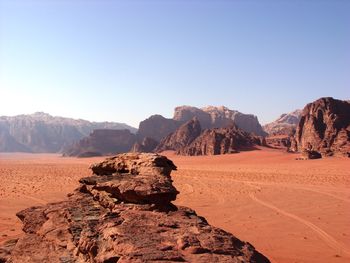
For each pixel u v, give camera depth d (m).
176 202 39.69
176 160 127.75
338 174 66.56
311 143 108.69
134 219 12.23
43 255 12.85
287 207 36.47
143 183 14.87
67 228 14.09
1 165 108.12
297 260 20.39
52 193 44.69
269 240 24.77
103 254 10.32
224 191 48.50
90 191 17.56
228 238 10.72
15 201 38.38
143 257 9.19
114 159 18.81
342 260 20.44
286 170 79.50
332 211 34.19
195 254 9.56
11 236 23.48
